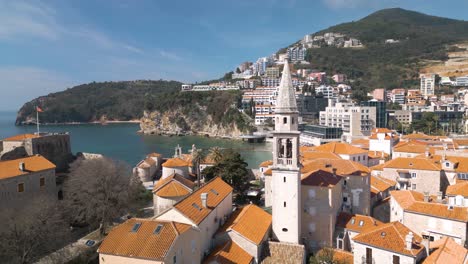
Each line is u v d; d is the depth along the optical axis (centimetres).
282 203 5266
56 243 5556
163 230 4006
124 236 3991
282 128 5184
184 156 12144
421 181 7925
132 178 8825
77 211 7169
